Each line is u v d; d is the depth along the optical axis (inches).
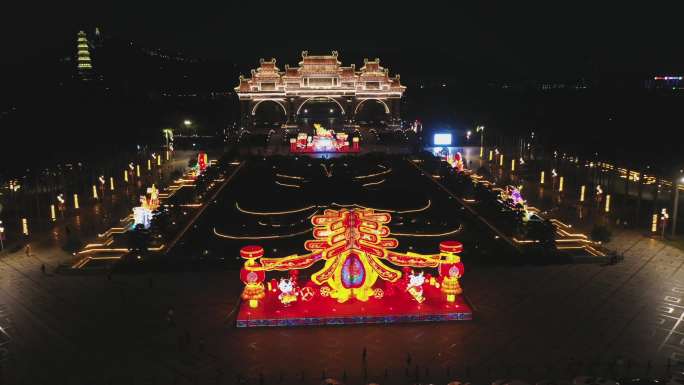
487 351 2822.3
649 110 7421.3
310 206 5255.9
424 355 2795.3
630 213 5290.4
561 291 3521.2
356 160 7308.1
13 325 3129.9
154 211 4744.1
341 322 3115.2
